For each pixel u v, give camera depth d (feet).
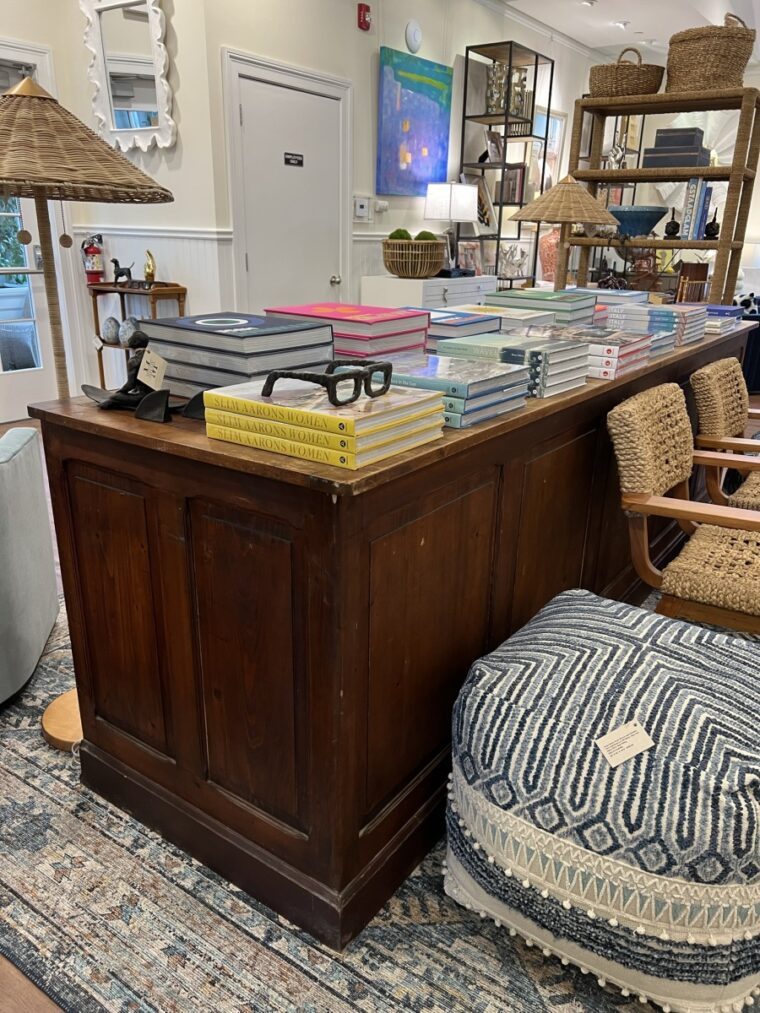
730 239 9.44
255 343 4.16
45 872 4.65
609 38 22.48
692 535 6.66
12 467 6.22
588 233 10.78
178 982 3.96
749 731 3.62
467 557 4.63
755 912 3.41
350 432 3.28
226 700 4.26
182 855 4.82
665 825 3.34
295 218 14.58
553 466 5.53
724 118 25.23
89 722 5.23
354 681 3.76
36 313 15.20
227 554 3.94
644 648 4.24
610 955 3.59
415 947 4.18
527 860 3.67
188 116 12.74
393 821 4.48
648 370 6.47
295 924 4.30
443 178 18.54
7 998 3.86
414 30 16.28
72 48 14.24
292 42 13.55
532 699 3.91
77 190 4.74
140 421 4.22
